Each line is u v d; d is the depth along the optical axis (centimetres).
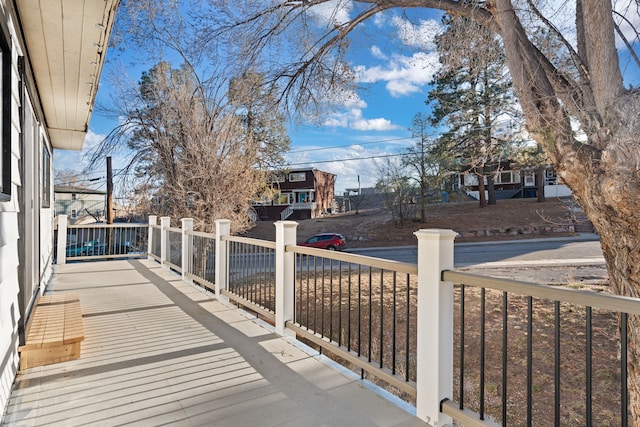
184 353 298
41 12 290
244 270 444
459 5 499
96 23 308
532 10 422
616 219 354
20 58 292
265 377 255
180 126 1067
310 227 2523
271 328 361
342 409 215
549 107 394
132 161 1140
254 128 1059
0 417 198
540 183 2214
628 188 326
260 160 1155
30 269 337
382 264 237
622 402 139
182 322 380
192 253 589
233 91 729
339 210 3344
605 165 344
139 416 207
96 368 268
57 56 369
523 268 1162
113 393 232
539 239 1756
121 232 891
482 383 184
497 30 465
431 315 201
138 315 404
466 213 2228
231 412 211
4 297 212
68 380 249
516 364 583
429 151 1983
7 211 221
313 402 223
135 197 1131
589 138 366
